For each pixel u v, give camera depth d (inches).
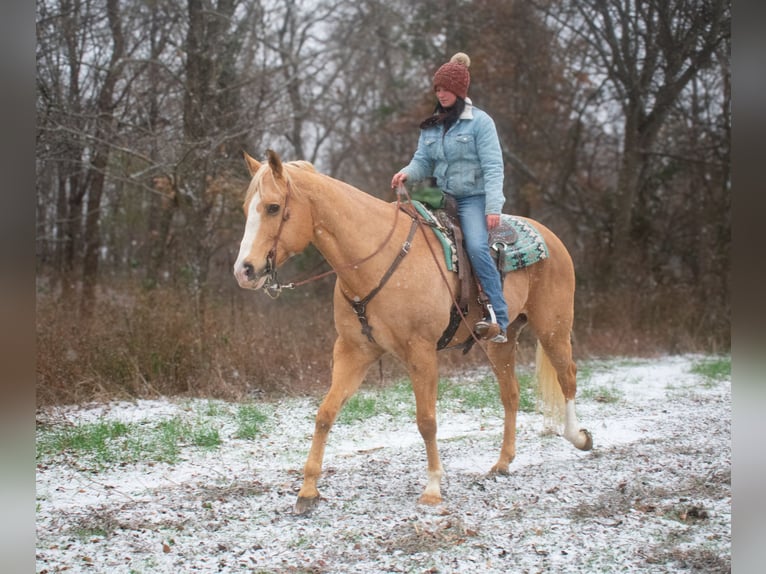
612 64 653.3
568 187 757.9
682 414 313.9
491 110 711.7
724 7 594.2
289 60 595.5
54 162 476.1
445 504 193.8
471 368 437.4
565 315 237.5
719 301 602.9
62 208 590.6
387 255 188.2
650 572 153.0
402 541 167.5
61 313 393.7
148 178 461.1
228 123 475.2
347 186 193.3
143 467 232.8
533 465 234.7
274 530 176.2
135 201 585.3
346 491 206.2
